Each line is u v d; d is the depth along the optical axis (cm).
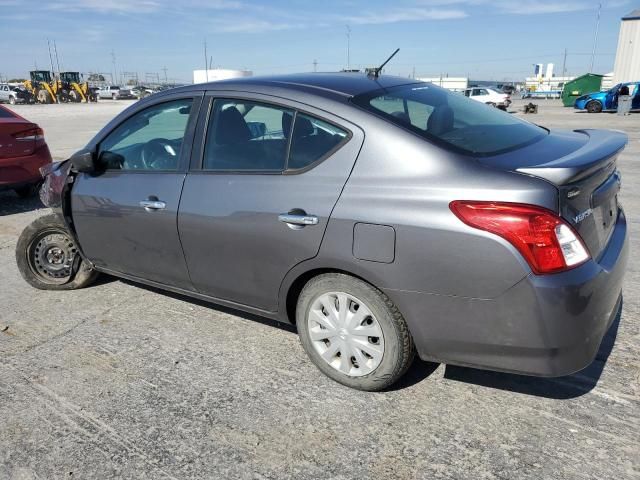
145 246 354
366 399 280
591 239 243
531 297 221
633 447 238
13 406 285
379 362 270
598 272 231
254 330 362
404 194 244
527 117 2317
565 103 3388
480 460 235
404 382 293
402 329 260
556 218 219
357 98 280
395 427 258
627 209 631
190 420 270
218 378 305
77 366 323
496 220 222
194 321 378
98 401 288
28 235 431
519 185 222
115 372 315
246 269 303
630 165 925
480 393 281
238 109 309
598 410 263
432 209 236
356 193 256
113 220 366
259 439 254
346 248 257
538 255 218
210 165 318
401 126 259
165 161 342
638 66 3148
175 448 250
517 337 229
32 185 739
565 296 219
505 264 222
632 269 443
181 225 324
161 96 351
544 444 242
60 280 444
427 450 242
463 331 240
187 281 342
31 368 322
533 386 285
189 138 329
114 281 461
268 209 283
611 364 302
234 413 274
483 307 232
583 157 238
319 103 279
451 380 293
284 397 285
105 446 253
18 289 449
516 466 230
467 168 237
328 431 258
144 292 434
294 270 281
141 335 360
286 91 294
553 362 229
